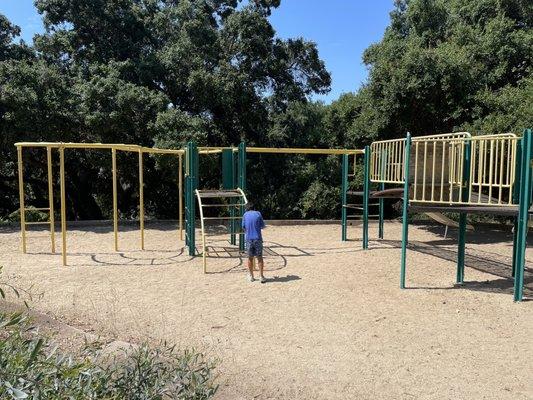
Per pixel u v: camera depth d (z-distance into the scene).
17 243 11.86
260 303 6.80
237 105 18.30
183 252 10.85
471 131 13.72
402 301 6.95
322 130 21.27
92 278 8.21
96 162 16.08
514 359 4.89
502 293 7.41
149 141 16.16
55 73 15.16
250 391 4.07
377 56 18.02
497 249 11.81
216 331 5.62
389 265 9.54
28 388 1.56
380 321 6.05
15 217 19.86
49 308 6.27
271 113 20.92
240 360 4.75
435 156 7.80
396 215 20.12
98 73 16.81
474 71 15.52
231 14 18.64
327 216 19.25
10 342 1.76
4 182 19.48
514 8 17.83
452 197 7.89
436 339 5.44
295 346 5.18
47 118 14.29
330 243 12.42
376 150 11.14
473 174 7.77
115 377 2.33
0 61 15.67
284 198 19.19
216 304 6.74
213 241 12.59
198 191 9.85
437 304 6.80
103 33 18.03
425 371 4.58
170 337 5.35
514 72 16.23
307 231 14.88
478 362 4.80
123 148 10.42
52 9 17.11
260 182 19.28
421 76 14.96
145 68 17.14
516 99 14.11
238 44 18.33
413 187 8.02
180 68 17.64
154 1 19.45
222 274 8.62
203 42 17.52
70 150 16.22
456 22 19.08
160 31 18.95
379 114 16.20
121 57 18.14
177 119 15.16
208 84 16.83
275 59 19.12
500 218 18.02
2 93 13.74
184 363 2.50
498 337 5.53
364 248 11.53
